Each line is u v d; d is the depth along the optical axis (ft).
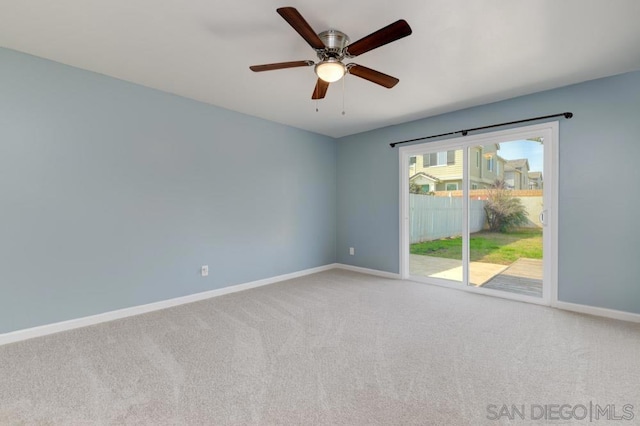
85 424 4.83
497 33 6.90
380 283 13.69
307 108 12.21
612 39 7.13
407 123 14.11
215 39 7.27
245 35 7.10
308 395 5.56
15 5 5.98
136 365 6.61
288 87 10.14
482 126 11.68
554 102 10.09
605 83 9.21
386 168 14.96
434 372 6.31
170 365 6.61
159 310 10.25
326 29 6.71
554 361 6.69
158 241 10.41
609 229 9.23
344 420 4.91
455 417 4.96
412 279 14.26
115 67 8.73
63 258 8.53
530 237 10.89
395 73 8.96
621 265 9.07
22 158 7.90
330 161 17.02
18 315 7.88
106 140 9.27
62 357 6.96
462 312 9.84
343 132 16.08
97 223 9.12
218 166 12.08
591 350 7.16
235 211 12.67
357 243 16.31
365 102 11.46
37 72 8.11
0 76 7.63
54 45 7.55
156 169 10.36
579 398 5.41
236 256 12.69
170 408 5.20
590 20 6.39
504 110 11.16
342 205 17.02
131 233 9.80
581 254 9.73
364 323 8.96
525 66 8.52
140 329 8.59
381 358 6.90
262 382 5.98
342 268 17.07
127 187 9.70
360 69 6.94
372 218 15.60
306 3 5.89
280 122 14.23
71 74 8.63
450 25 6.61
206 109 11.66
